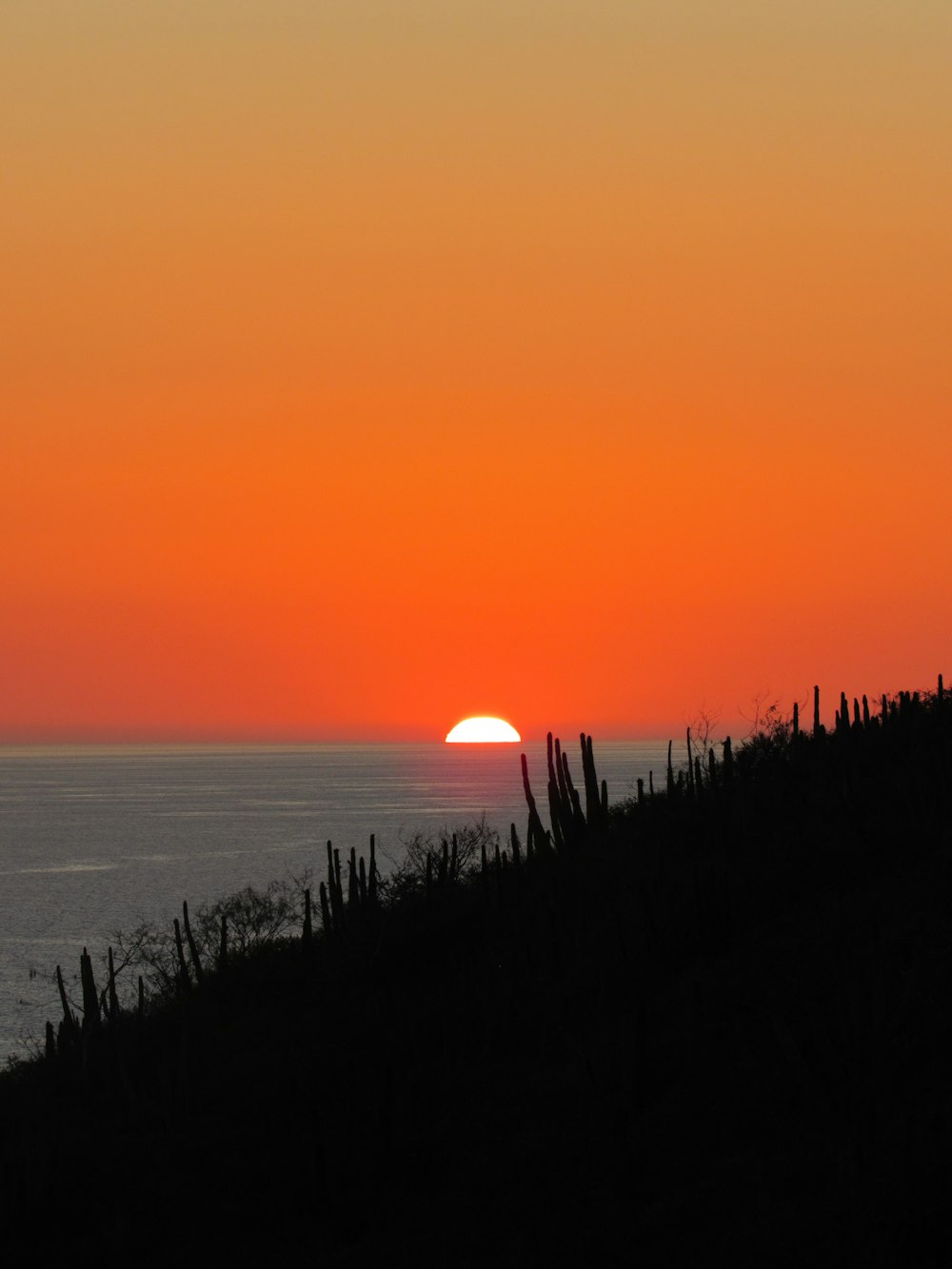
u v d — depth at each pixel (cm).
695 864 13450
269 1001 14888
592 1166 8750
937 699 16562
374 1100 10769
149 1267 8669
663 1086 9631
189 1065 13088
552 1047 11100
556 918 13838
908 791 14075
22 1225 9406
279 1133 10644
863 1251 6912
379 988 13888
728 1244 7331
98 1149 11069
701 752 19562
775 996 10406
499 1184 8844
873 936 10212
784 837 14175
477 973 13375
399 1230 8569
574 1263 7569
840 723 16788
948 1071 8550
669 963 11912
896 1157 7594
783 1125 8606
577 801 17912
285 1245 8706
